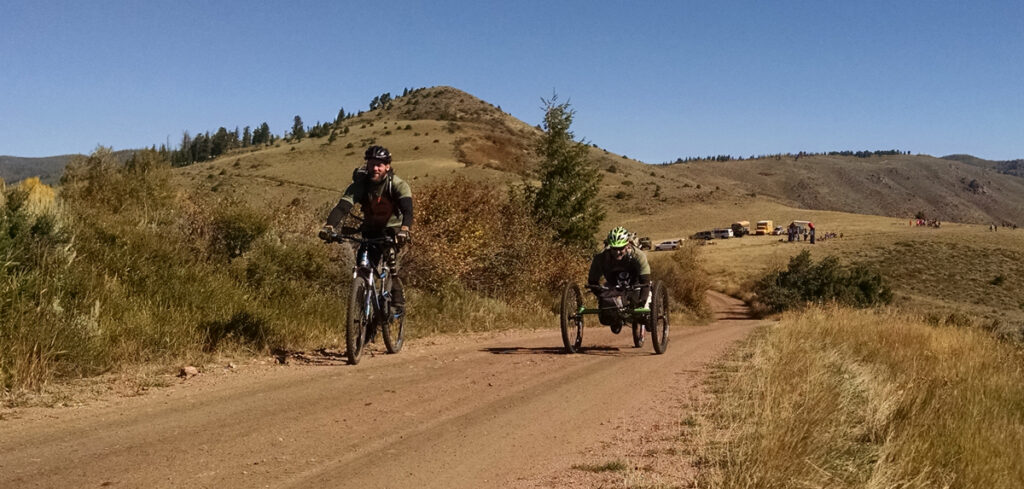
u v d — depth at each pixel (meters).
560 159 26.88
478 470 3.84
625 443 4.60
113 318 7.64
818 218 136.00
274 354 7.84
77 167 12.34
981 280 80.81
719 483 3.65
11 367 5.68
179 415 4.78
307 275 11.35
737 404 5.59
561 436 4.71
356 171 7.29
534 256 18.42
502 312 15.09
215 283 9.52
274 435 4.32
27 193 8.84
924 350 11.95
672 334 16.36
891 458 4.52
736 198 157.50
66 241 8.84
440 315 13.00
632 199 155.38
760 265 86.75
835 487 3.89
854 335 13.08
